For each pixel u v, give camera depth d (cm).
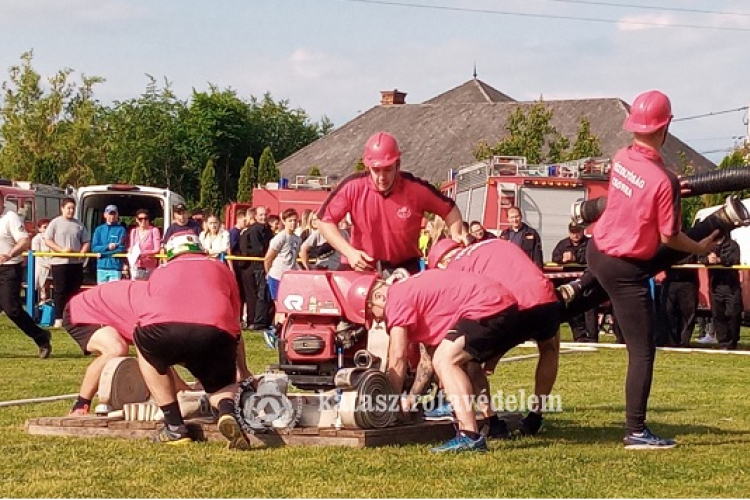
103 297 1031
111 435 971
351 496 731
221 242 2319
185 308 900
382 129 7888
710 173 946
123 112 9338
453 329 898
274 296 2089
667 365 1791
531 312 922
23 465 835
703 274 2438
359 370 946
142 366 925
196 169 9256
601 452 904
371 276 1022
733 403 1273
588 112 7012
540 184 2834
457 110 7675
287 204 3534
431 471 812
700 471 824
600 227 941
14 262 1764
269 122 10325
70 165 7281
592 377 1544
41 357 1795
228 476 793
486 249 945
